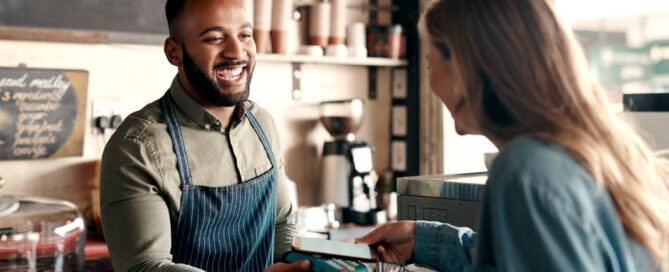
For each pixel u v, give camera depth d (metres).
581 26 3.41
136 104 3.15
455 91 1.08
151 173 1.70
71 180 3.04
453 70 1.07
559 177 0.93
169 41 1.85
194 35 1.76
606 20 3.44
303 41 3.50
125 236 1.66
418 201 1.66
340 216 3.42
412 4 3.65
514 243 0.92
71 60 3.01
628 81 3.42
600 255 0.92
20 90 2.88
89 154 3.07
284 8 3.29
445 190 1.60
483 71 1.02
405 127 3.71
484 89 1.03
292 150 3.52
